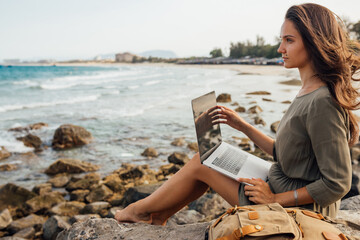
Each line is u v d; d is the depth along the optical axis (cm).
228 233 138
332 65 161
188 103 1830
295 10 173
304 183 176
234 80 3619
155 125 1277
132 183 731
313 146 160
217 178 204
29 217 569
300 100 171
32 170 820
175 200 216
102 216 582
